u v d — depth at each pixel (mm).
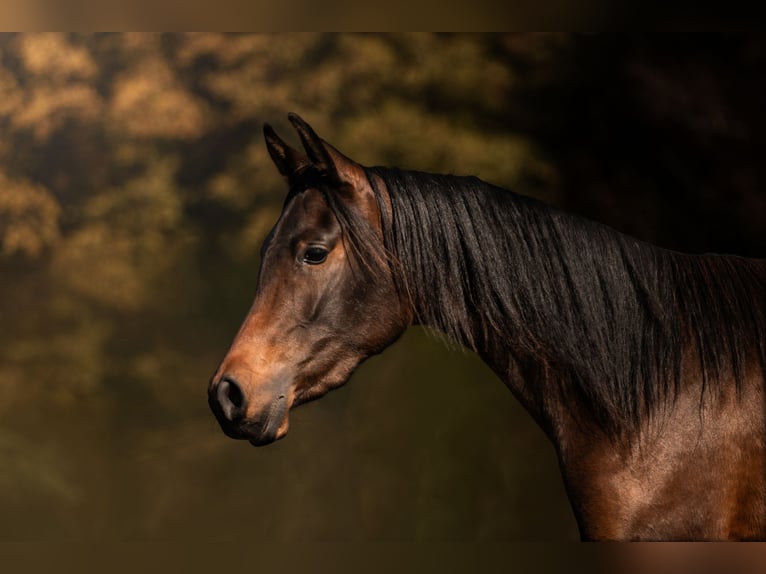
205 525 10695
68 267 11250
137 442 11125
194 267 11383
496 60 11016
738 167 10422
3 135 11258
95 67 11234
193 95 11102
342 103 10992
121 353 11344
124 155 11172
